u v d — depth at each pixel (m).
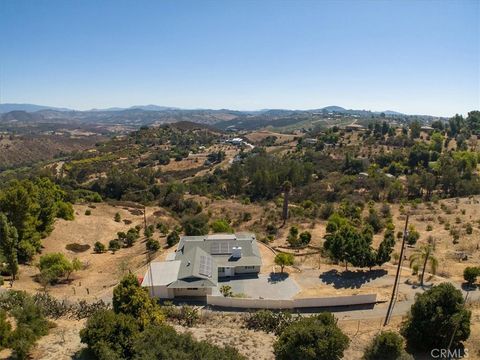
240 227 78.69
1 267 48.50
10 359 25.27
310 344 24.58
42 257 49.91
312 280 47.78
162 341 23.67
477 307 36.50
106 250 66.81
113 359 23.58
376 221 69.81
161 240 70.38
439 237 60.50
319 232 69.25
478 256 51.31
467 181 100.88
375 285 45.19
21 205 53.75
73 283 49.12
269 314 35.81
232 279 48.91
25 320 29.14
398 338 27.41
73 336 29.78
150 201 118.00
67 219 76.69
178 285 43.91
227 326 35.59
